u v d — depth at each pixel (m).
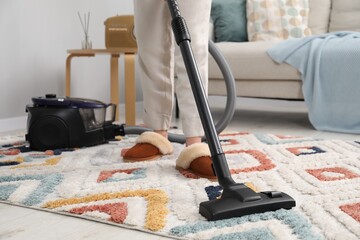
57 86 2.75
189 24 1.33
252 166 1.40
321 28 3.15
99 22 3.07
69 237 0.85
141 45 1.45
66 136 1.72
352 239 0.79
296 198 1.06
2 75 2.40
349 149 1.71
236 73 2.61
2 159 1.55
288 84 2.51
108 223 0.91
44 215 0.98
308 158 1.53
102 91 3.14
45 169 1.37
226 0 3.19
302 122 2.84
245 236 0.81
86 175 1.29
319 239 0.80
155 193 1.08
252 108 3.83
